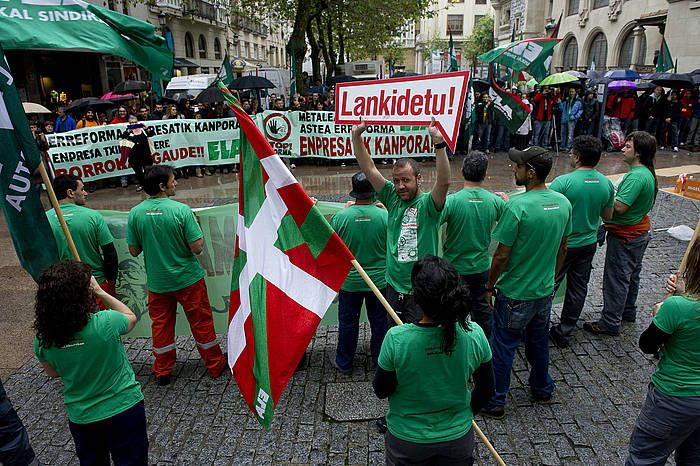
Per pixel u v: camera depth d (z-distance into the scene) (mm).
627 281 4695
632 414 3742
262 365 2791
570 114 15852
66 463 3402
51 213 3941
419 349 2105
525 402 3916
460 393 2199
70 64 24188
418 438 2184
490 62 8797
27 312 5672
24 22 3053
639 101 16125
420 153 14109
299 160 14641
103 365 2570
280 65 61594
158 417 3836
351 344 4281
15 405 4031
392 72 26516
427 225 3500
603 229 4727
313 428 3678
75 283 2457
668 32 22547
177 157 12688
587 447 3420
